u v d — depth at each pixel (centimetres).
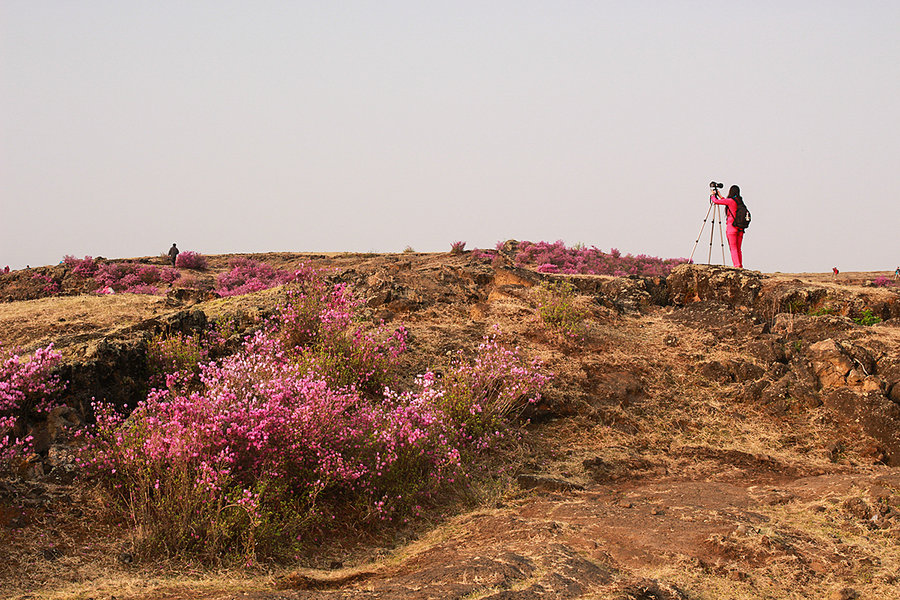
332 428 682
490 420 851
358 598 427
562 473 779
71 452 650
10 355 789
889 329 1106
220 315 1073
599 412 923
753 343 1095
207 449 609
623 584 435
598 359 1068
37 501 578
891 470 770
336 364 898
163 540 541
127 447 629
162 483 597
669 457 832
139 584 480
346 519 643
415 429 726
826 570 486
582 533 574
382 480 684
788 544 527
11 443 638
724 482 751
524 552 511
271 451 629
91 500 596
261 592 456
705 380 1027
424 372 992
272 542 562
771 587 461
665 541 548
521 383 884
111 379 799
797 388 955
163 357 864
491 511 669
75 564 508
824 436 873
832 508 604
